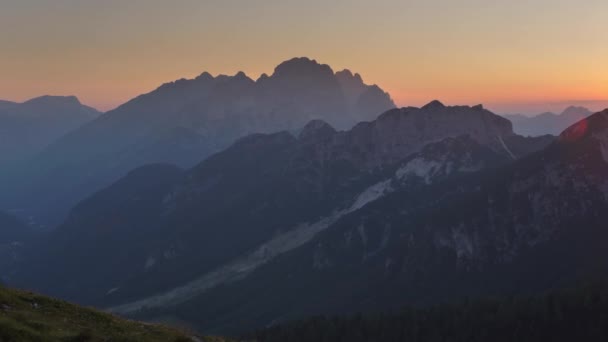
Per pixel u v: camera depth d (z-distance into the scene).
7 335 36.34
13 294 46.78
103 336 43.25
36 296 48.50
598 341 137.38
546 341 143.25
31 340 37.41
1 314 40.31
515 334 147.50
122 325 48.00
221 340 54.94
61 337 39.97
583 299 152.38
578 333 141.88
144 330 48.28
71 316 46.41
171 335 48.59
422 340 158.12
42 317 43.47
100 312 49.53
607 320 140.50
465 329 157.12
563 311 150.25
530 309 155.00
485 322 156.25
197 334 53.41
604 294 151.12
